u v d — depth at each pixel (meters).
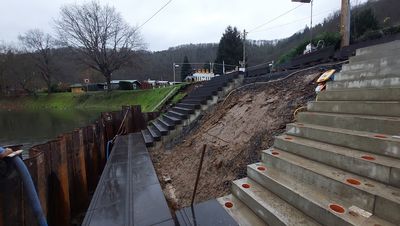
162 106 16.09
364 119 3.02
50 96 43.06
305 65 7.94
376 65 3.96
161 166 6.47
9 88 45.28
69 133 6.02
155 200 3.83
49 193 4.65
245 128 5.38
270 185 3.09
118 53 34.69
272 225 2.58
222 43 47.81
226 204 3.25
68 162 5.80
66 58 36.12
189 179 4.96
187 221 2.90
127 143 8.19
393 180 2.18
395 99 3.18
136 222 3.20
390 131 2.74
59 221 5.06
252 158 4.17
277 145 3.83
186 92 16.33
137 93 29.34
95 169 8.15
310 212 2.42
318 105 4.15
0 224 3.21
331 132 3.16
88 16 33.44
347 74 4.46
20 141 13.85
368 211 2.11
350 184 2.30
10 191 3.31
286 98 5.52
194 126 8.12
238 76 9.55
